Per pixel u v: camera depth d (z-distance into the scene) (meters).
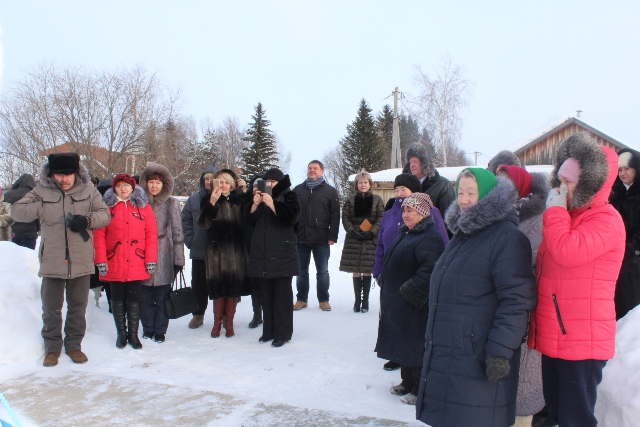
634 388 2.82
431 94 26.03
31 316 4.56
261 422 3.24
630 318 3.34
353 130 41.78
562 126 18.44
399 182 4.38
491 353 2.39
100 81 25.83
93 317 5.38
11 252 4.98
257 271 5.02
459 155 32.50
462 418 2.46
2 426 2.84
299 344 5.09
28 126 24.58
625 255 3.99
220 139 53.88
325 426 3.19
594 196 2.44
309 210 6.73
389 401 3.69
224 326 5.84
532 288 2.46
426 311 3.54
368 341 5.21
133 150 27.25
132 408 3.46
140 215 4.89
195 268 5.93
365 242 6.54
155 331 5.22
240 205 5.51
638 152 4.03
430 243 3.50
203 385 3.93
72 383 3.92
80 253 4.43
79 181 4.52
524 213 3.01
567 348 2.43
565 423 2.46
